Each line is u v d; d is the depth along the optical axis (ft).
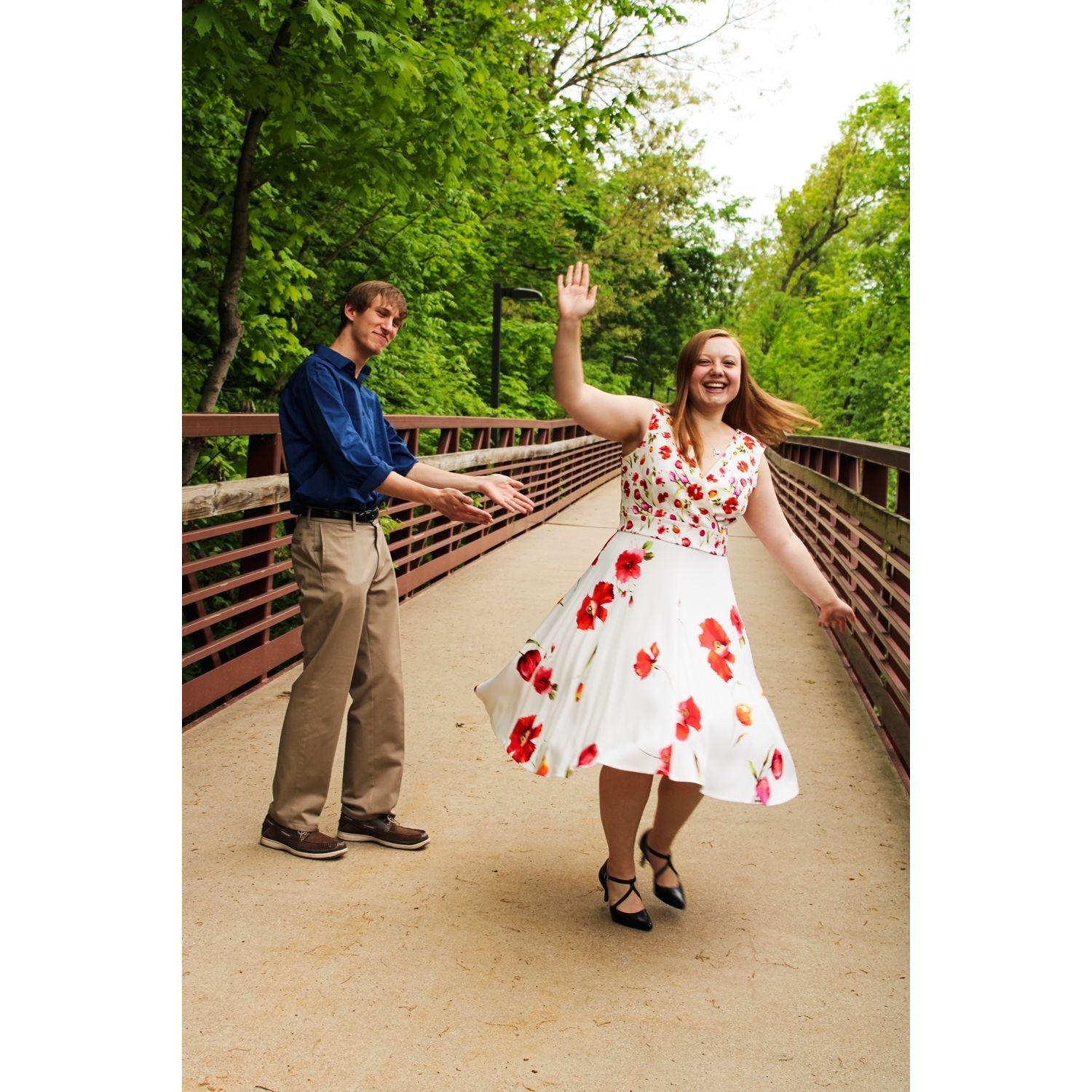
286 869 10.34
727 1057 7.39
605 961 8.72
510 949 8.86
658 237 104.32
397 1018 7.76
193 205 22.41
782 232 157.69
